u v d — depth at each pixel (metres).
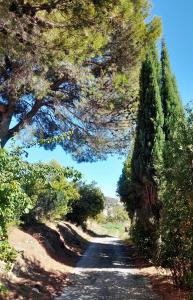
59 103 16.52
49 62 13.85
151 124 15.91
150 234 15.70
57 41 14.03
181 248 10.23
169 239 10.51
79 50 14.51
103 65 16.62
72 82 16.02
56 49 14.01
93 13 14.30
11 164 6.05
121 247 25.95
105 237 38.22
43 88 14.01
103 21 14.72
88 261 17.59
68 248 20.64
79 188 34.59
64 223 27.53
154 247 14.64
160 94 16.58
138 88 17.58
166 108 16.27
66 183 23.42
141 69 16.83
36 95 14.16
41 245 16.12
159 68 16.94
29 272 11.88
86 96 16.62
